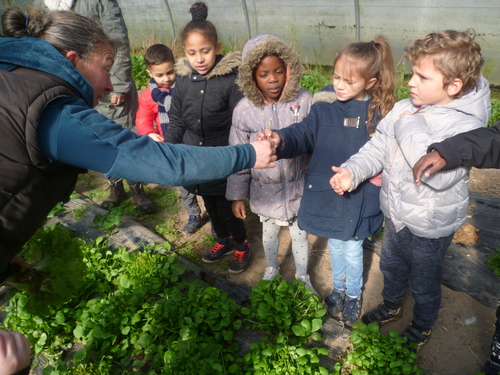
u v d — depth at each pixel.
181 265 3.02
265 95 2.53
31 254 2.08
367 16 7.39
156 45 3.40
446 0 6.44
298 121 2.54
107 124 1.44
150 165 1.46
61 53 1.53
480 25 6.32
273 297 2.65
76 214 3.84
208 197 3.17
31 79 1.38
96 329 2.48
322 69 8.47
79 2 3.53
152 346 2.42
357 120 2.38
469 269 3.17
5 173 1.33
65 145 1.38
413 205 2.10
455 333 2.69
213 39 2.78
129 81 3.87
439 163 1.77
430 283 2.30
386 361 2.28
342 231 2.49
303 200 2.59
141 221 4.03
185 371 2.23
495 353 2.29
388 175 2.22
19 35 1.58
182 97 3.01
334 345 2.52
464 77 1.84
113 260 3.16
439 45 1.83
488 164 1.83
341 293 2.85
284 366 2.22
